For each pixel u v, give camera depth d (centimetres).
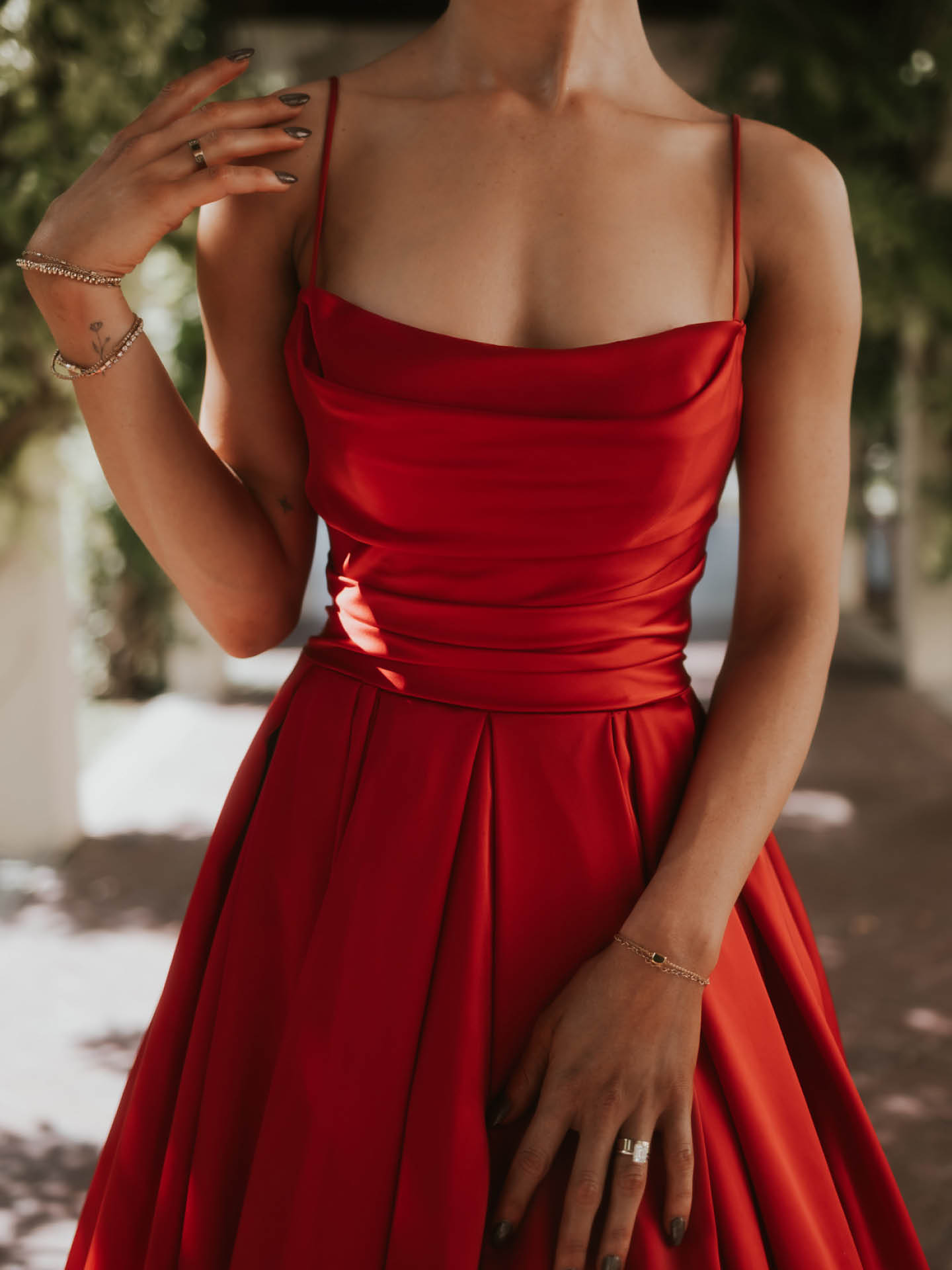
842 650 1108
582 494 102
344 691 111
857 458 1084
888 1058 390
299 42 854
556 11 108
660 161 109
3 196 496
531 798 105
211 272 118
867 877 557
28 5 481
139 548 872
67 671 616
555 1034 101
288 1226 103
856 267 114
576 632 105
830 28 714
